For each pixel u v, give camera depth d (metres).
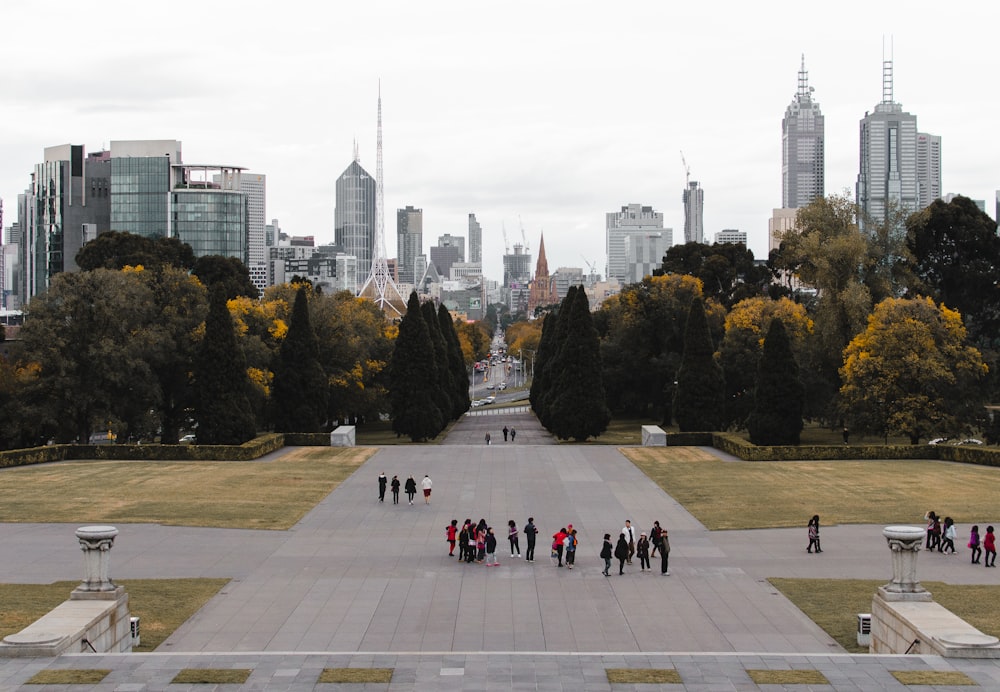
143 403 85.12
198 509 56.44
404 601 38.28
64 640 29.33
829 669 28.38
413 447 86.00
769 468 71.94
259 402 90.06
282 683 27.25
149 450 77.69
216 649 32.50
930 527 46.59
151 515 54.59
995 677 27.52
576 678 27.78
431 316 120.00
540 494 62.00
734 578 41.69
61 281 81.69
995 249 117.44
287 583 40.88
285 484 65.31
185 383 90.62
